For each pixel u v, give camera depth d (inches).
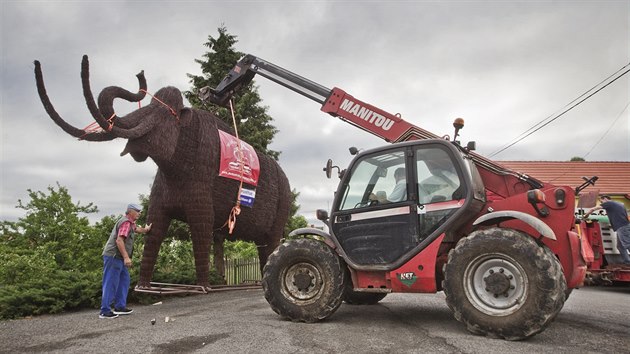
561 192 196.1
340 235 217.6
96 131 259.8
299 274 213.5
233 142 353.4
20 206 526.3
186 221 330.0
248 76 362.3
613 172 836.0
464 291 179.3
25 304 252.7
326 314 204.4
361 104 286.5
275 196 412.8
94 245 525.0
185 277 355.3
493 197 229.8
